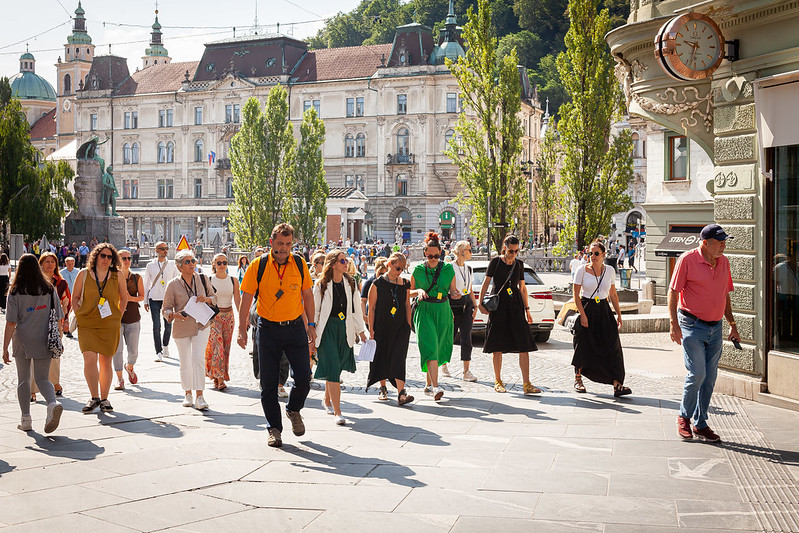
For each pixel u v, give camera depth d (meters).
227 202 99.44
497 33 131.38
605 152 33.38
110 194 62.09
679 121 12.24
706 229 8.56
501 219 44.66
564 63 33.53
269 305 8.56
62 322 9.36
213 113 100.19
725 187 11.40
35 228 54.72
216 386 12.39
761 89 10.60
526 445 8.41
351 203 84.88
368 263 65.06
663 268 32.97
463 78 43.97
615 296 11.47
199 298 10.71
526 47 123.56
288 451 8.20
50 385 9.14
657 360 15.70
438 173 89.31
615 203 33.69
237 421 9.80
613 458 7.84
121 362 12.17
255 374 12.34
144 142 105.00
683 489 6.80
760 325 10.81
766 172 10.60
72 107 135.50
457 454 8.04
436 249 11.56
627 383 12.73
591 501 6.47
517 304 11.66
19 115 55.53
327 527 5.89
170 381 13.05
